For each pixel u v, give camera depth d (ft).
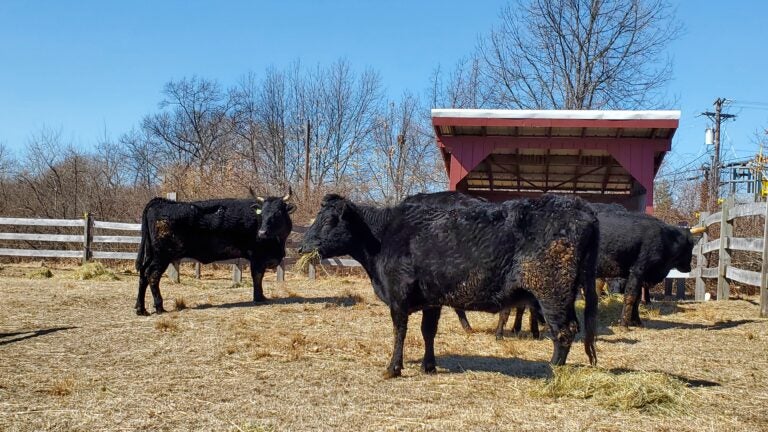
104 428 16.28
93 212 79.00
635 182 57.93
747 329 31.24
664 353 25.71
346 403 18.51
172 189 83.30
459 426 16.55
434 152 103.71
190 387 20.12
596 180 61.31
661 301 43.98
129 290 44.83
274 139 107.65
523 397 19.21
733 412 17.83
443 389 20.11
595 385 19.11
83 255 58.13
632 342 28.22
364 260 23.34
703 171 109.50
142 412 17.54
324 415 17.37
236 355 24.61
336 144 106.83
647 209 45.39
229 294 44.32
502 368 23.00
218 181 85.87
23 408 17.81
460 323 32.04
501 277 20.03
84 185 85.15
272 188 92.89
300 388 20.08
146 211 35.96
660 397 18.37
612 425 16.69
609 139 46.03
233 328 30.19
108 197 82.33
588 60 90.12
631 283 32.42
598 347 26.94
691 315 36.27
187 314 34.73
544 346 27.20
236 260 52.39
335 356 24.52
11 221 57.93
